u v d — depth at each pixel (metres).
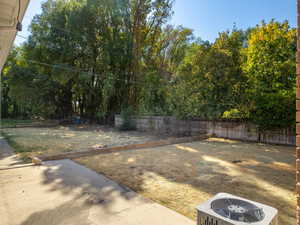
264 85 7.50
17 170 3.75
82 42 13.98
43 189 2.82
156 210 2.21
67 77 13.71
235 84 7.88
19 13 2.58
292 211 2.20
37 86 15.94
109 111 15.37
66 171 3.71
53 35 13.74
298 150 1.09
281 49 7.54
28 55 14.72
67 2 14.59
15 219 2.04
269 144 6.98
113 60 14.05
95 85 15.68
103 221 1.98
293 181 3.16
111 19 14.02
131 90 13.78
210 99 8.56
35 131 11.61
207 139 8.34
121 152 5.58
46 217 2.07
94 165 4.16
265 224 1.01
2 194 2.65
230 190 2.80
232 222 1.04
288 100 6.56
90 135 9.87
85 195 2.62
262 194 2.66
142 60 14.00
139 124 12.21
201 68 8.47
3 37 3.22
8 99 22.67
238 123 8.10
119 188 2.87
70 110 19.16
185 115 9.84
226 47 8.25
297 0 1.11
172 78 11.99
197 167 4.00
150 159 4.71
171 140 7.24
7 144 6.91
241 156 5.02
